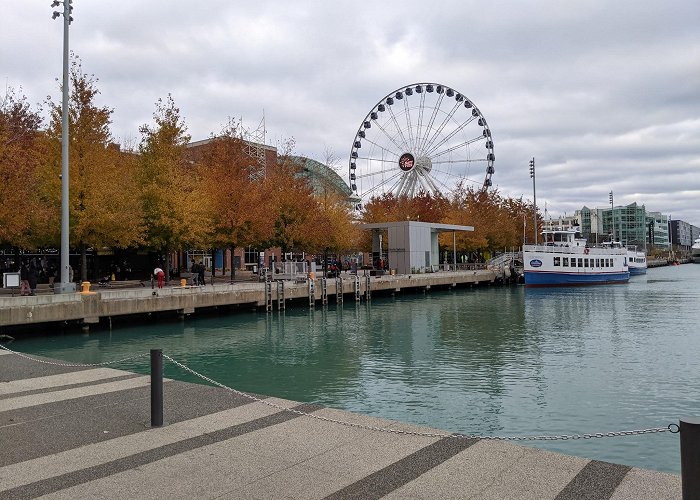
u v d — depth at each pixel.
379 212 80.38
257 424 9.55
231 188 46.47
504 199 106.31
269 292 43.16
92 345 28.05
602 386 18.97
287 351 26.59
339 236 62.03
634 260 108.81
